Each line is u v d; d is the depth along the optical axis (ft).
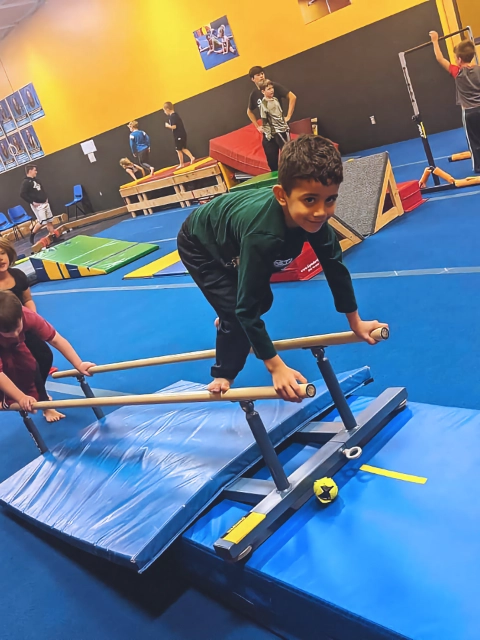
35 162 50.44
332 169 4.86
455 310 11.35
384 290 13.51
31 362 11.75
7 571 8.64
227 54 35.58
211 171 33.12
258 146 31.07
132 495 7.61
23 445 12.69
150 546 6.40
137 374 14.21
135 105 41.68
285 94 24.57
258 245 5.50
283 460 7.55
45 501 8.71
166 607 6.89
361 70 31.40
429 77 29.63
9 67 47.55
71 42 42.65
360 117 32.81
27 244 45.39
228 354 6.68
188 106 39.01
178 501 6.88
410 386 9.32
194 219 6.89
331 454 6.80
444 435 6.91
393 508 5.97
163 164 42.78
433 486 6.08
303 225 5.21
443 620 4.54
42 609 7.57
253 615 6.27
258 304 5.71
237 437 7.93
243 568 5.92
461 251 14.23
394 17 29.17
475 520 5.45
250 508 6.79
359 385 8.52
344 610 4.95
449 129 30.37
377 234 17.76
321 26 31.60
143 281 22.50
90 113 44.50
